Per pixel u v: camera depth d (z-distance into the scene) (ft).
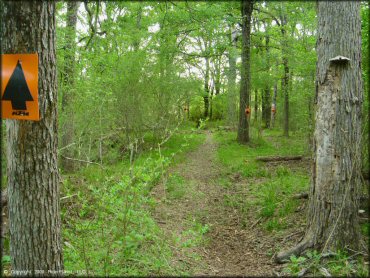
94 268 11.69
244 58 49.39
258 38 55.21
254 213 20.21
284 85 52.39
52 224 9.39
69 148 24.36
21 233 9.04
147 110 36.63
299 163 34.06
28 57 8.43
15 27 8.38
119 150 32.94
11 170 8.94
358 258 12.85
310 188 14.51
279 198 21.49
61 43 22.30
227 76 53.06
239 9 48.73
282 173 28.76
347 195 13.44
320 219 13.83
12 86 8.47
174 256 14.34
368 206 16.99
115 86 32.58
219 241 17.07
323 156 13.74
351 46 13.39
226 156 39.83
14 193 8.98
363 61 19.92
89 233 13.07
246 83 50.47
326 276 11.94
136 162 27.63
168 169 30.91
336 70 13.46
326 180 13.67
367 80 19.84
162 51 38.42
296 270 12.76
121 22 34.86
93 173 23.08
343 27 13.37
